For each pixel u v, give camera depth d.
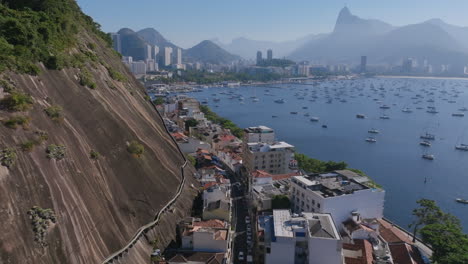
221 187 116.44
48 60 80.94
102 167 75.44
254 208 110.56
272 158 147.88
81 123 78.56
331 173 117.31
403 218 135.12
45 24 88.31
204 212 99.88
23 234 51.62
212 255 79.62
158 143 109.44
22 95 65.56
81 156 71.12
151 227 78.31
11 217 51.47
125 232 70.56
